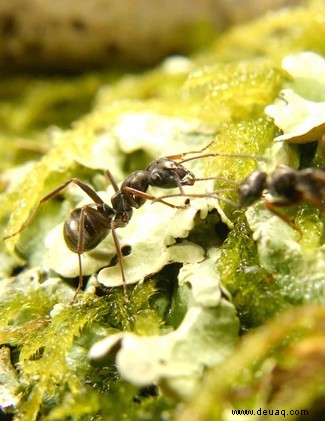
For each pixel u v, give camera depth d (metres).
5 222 0.05
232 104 0.05
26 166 0.05
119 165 0.05
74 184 0.05
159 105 0.05
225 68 0.05
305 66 0.05
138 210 0.05
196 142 0.05
